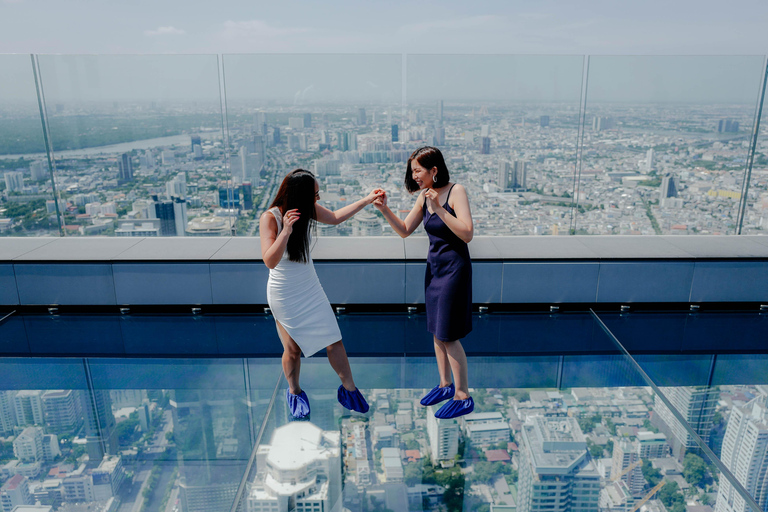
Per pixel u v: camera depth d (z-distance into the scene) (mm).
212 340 3342
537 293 3727
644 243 4000
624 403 2598
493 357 3100
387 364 3021
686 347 3229
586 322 3578
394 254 3703
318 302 2357
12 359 3119
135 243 4066
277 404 2592
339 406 2557
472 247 3910
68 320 3646
